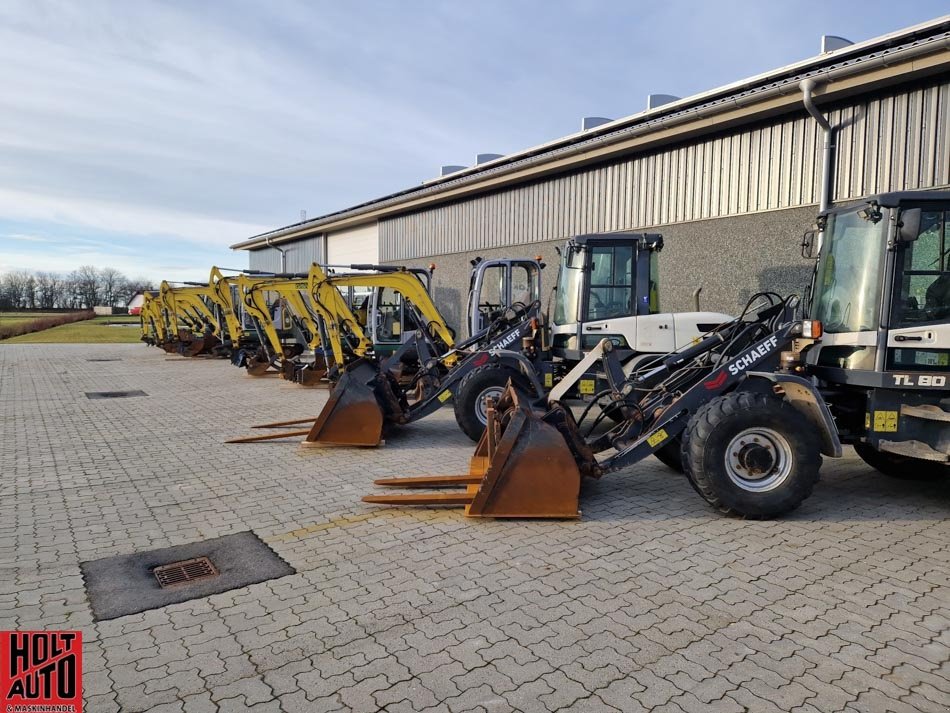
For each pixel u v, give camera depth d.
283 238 29.73
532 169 15.01
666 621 3.44
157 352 24.23
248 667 3.03
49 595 3.81
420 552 4.41
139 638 3.31
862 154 9.49
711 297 11.73
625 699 2.76
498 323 9.23
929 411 4.99
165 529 4.93
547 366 8.59
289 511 5.32
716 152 11.56
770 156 10.72
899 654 3.12
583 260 8.58
